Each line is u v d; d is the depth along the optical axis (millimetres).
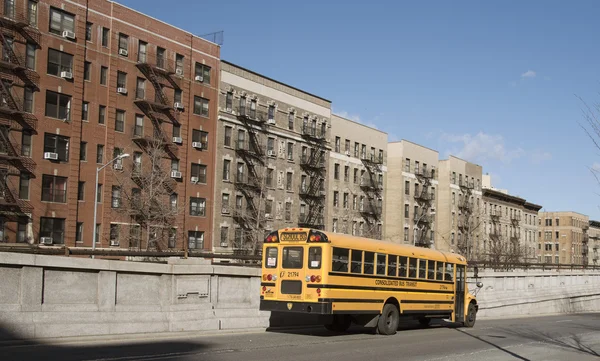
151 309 19469
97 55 51344
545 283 54656
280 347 17641
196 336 19500
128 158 53031
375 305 22469
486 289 45625
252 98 64312
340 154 75750
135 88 54094
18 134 46188
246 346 17438
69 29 49656
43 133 47562
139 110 54312
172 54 56969
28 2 47031
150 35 55250
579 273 61375
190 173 58031
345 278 21062
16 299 16188
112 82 52250
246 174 63062
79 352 14648
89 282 17906
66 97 49250
